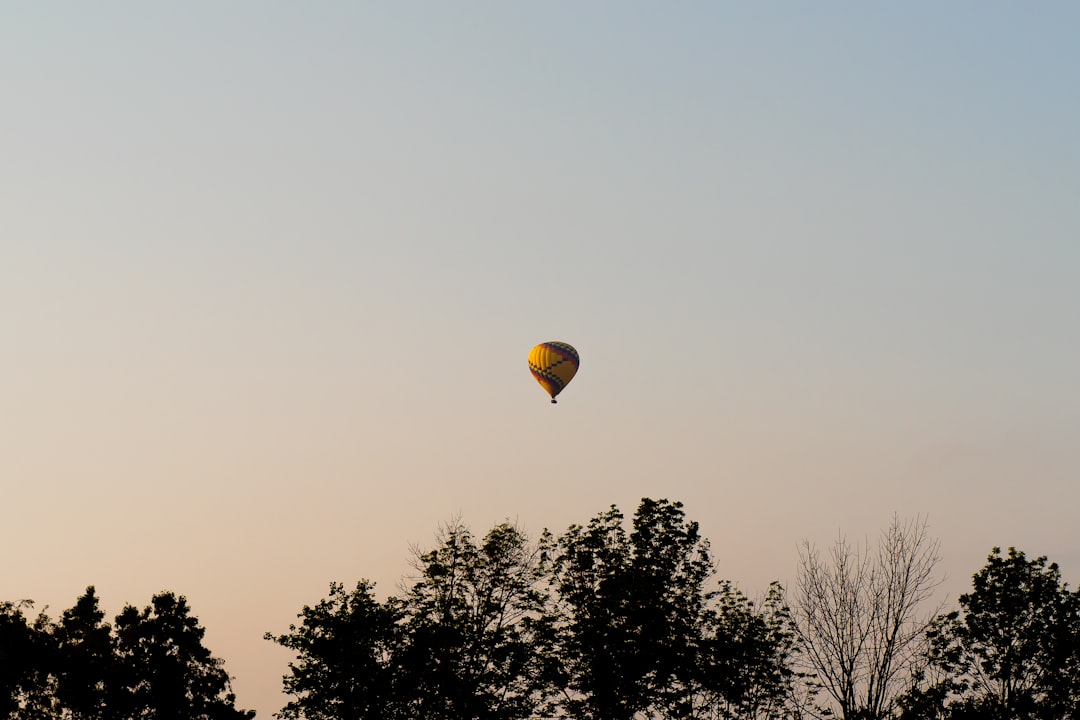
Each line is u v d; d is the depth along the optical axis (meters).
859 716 95.12
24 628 132.88
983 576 127.50
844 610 98.44
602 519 134.12
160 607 137.75
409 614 129.62
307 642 126.50
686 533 132.62
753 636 124.88
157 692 132.00
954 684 121.50
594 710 124.38
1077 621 123.94
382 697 123.62
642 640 125.69
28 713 131.38
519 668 126.06
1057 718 120.00
